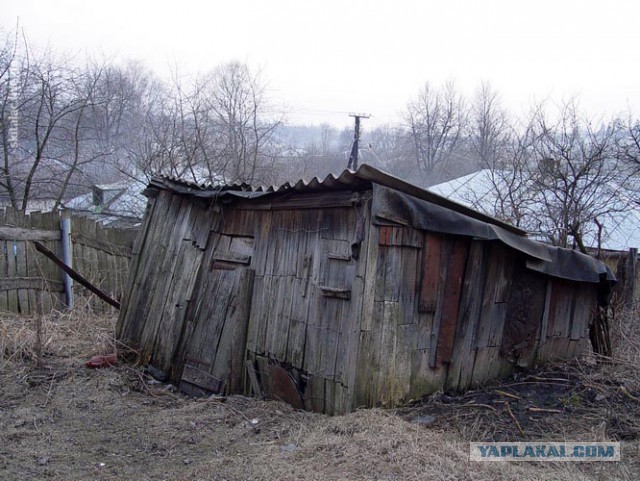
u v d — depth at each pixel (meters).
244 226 5.91
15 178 11.56
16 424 4.65
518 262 5.74
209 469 3.70
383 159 30.03
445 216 4.76
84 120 13.68
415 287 4.79
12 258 8.52
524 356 5.88
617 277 9.02
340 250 4.75
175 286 6.59
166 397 5.73
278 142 15.71
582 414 4.73
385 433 3.96
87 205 15.95
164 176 7.07
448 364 5.12
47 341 7.10
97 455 4.06
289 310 5.17
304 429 4.31
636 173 10.70
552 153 10.59
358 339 4.42
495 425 4.40
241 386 5.57
